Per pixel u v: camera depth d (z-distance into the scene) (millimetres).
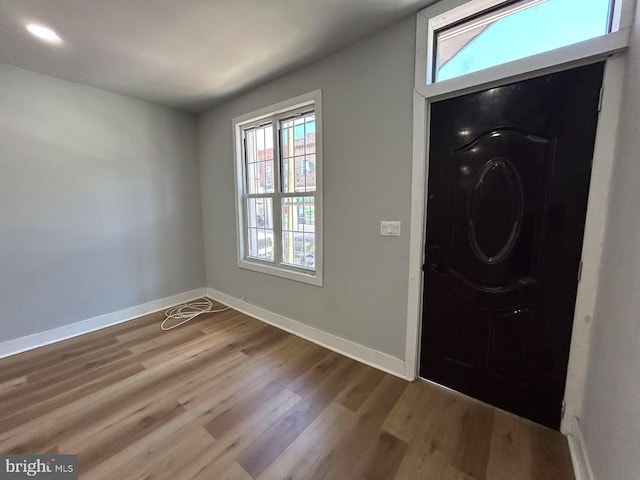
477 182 1700
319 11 1728
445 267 1875
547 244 1513
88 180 2814
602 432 1128
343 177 2258
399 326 2084
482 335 1771
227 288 3605
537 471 1327
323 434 1557
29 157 2463
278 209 2908
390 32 1892
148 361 2301
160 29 1869
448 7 1644
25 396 1882
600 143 1318
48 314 2629
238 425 1623
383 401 1820
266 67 2404
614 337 1099
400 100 1904
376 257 2148
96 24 1800
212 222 3676
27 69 2406
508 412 1707
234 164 3238
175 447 1476
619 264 1110
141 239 3248
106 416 1695
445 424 1620
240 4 1644
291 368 2195
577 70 1354
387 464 1374
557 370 1534
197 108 3432
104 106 2875
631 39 1171
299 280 2689
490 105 1612
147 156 3242
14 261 2436
